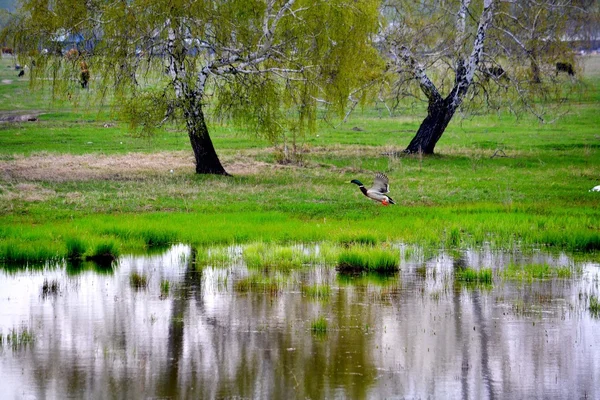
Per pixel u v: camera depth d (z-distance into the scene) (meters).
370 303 29.16
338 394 20.81
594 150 79.25
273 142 60.78
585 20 74.00
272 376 22.00
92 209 47.47
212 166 61.94
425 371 22.44
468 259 36.50
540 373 22.42
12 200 49.16
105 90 58.41
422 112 118.62
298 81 61.25
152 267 34.75
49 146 77.62
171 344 24.56
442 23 75.06
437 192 54.97
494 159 72.00
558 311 28.20
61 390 20.95
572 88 79.44
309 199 52.00
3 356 23.44
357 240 39.34
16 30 58.66
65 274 33.44
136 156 71.44
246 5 56.75
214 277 32.94
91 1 57.66
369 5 62.41
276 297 29.94
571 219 44.53
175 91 57.44
